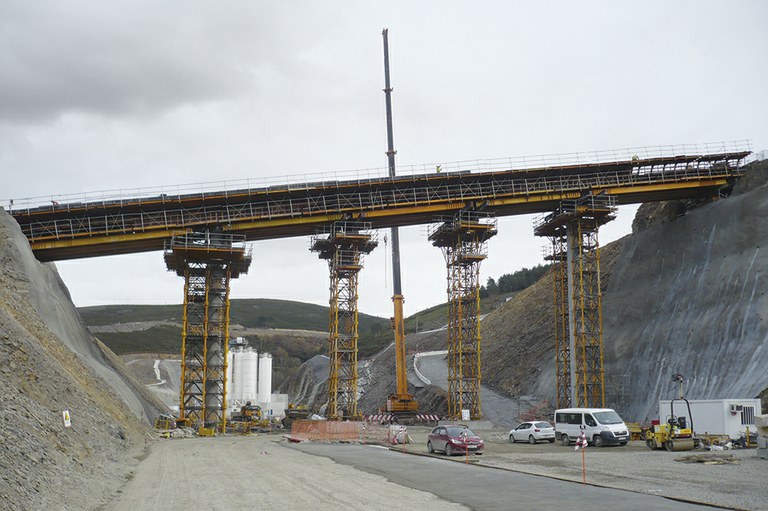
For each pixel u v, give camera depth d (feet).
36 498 46.75
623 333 234.79
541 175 237.86
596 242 227.61
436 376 351.67
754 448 117.70
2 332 92.63
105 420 110.63
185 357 220.02
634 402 209.67
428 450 117.29
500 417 249.96
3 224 181.27
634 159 237.04
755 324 180.24
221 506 55.16
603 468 85.35
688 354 197.98
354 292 243.19
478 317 241.96
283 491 64.03
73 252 220.02
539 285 371.15
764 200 204.03
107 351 272.92
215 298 227.40
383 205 231.30
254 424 264.31
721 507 51.72
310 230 237.25
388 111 341.21
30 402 74.69
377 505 54.39
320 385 514.27
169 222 220.23
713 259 212.43
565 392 230.68
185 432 199.72
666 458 99.71
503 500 56.54
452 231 238.89
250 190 223.71
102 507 54.95
